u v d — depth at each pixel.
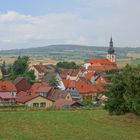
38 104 98.06
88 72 183.25
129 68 53.19
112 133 41.84
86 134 41.00
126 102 50.69
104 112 63.19
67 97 108.81
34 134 40.56
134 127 46.53
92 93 121.38
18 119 53.03
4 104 89.44
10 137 38.41
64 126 47.00
